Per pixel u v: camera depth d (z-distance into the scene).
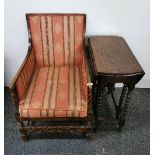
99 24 1.92
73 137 1.75
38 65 1.87
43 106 1.46
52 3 1.81
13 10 1.83
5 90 2.23
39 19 1.73
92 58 1.60
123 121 1.74
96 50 1.67
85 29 1.78
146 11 1.86
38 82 1.65
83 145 1.69
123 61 1.55
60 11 1.85
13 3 1.79
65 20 1.74
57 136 1.76
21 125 1.58
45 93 1.53
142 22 1.92
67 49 1.82
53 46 1.81
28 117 1.50
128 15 1.88
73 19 1.74
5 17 1.85
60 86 1.61
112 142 1.72
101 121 1.74
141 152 1.65
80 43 1.81
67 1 1.80
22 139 1.72
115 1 1.81
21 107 1.46
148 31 1.96
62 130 1.62
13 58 2.09
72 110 1.47
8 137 1.75
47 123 1.85
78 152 1.64
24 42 2.00
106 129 1.83
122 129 1.84
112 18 1.89
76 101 1.49
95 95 1.71
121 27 1.94
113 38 1.87
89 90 1.40
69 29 1.77
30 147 1.67
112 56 1.60
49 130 1.62
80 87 1.60
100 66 1.48
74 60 1.87
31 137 1.75
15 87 1.40
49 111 1.46
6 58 2.08
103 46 1.73
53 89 1.57
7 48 2.02
